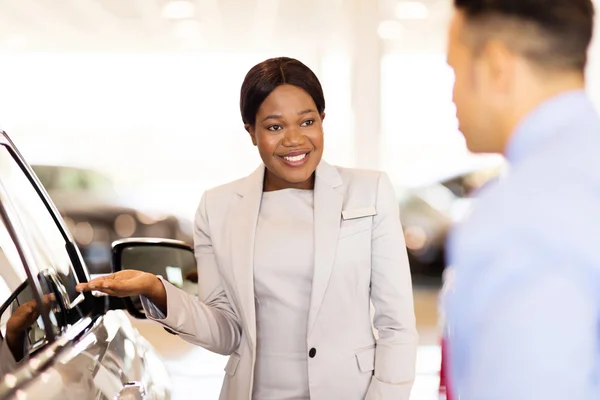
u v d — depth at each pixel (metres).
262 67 1.87
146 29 12.30
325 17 11.10
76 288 1.76
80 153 14.23
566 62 0.76
